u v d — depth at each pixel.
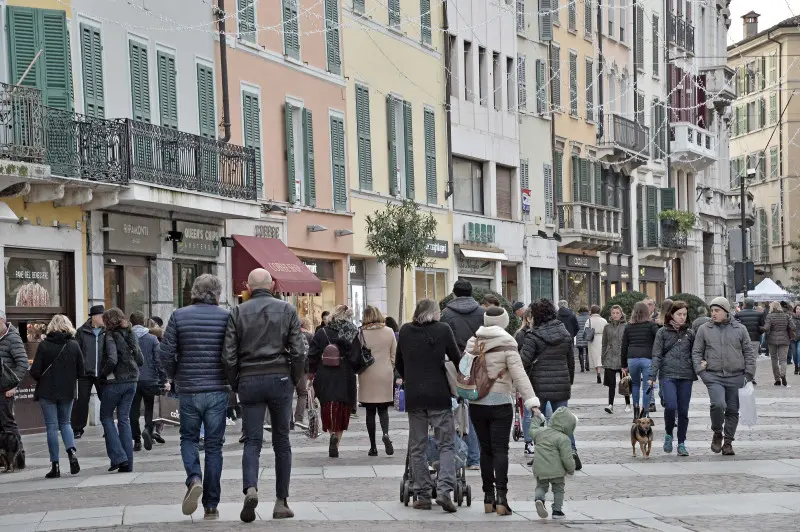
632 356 34.25
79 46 40.28
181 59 46.31
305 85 55.09
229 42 49.34
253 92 50.94
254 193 48.44
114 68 42.25
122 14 42.78
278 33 53.09
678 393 28.11
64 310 40.09
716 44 114.19
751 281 71.75
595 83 88.88
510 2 77.12
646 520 19.62
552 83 82.44
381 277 61.66
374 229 55.81
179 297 46.44
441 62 69.12
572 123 85.50
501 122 75.56
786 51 138.38
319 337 28.92
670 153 101.75
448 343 20.84
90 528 18.97
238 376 19.53
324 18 56.62
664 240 97.88
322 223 55.94
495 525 19.23
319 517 19.92
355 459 28.42
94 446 32.97
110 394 26.38
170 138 43.09
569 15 85.50
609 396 38.66
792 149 138.88
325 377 28.66
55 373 26.14
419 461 20.94
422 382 20.80
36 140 36.03
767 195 142.12
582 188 86.00
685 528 18.81
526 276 77.62
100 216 41.44
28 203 38.06
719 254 113.19
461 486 21.28
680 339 28.17
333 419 28.58
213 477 19.70
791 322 51.66
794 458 27.41
